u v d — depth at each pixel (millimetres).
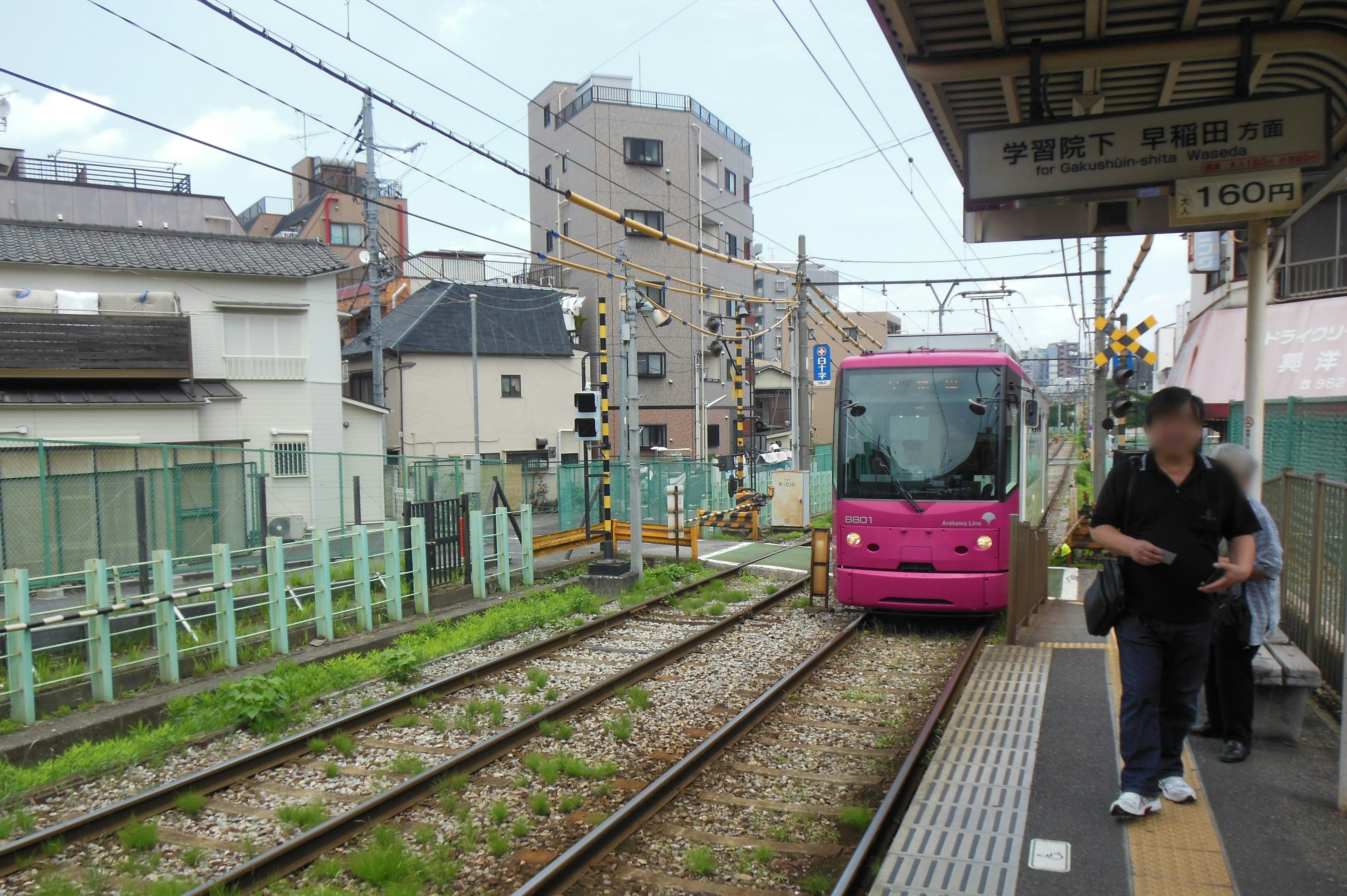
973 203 6855
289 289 25266
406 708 8219
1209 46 6277
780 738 7168
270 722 7777
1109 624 4500
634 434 14953
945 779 5328
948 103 7691
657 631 11695
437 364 34750
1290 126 6340
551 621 12148
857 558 11141
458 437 35062
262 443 24875
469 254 43219
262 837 5539
